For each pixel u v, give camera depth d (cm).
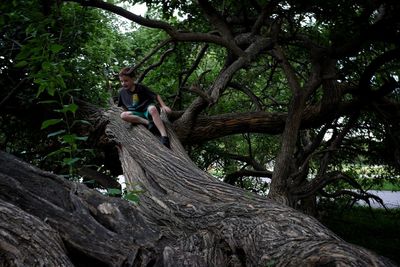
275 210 322
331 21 670
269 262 246
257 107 834
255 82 1123
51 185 315
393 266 212
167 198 397
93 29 696
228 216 337
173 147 555
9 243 223
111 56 889
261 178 1105
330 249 222
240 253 296
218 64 1131
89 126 694
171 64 908
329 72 663
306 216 305
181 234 333
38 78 270
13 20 485
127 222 304
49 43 276
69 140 266
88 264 274
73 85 709
